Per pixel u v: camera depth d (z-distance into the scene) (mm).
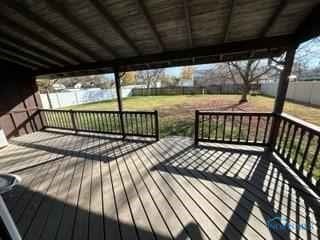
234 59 4250
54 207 2326
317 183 2283
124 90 19594
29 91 6340
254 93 15141
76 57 4750
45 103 12734
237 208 2127
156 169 3164
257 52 3891
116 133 5285
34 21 3000
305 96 9680
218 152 3701
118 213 2148
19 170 3430
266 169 2959
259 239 1713
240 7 2533
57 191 2682
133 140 4789
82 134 5703
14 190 2744
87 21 3014
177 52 4066
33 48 4219
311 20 2516
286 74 3240
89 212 2199
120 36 3480
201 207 2172
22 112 6145
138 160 3576
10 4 2566
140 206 2250
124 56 4594
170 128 6242
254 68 10359
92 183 2846
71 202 2410
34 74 6312
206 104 10875
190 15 2789
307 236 1726
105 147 4414
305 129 2523
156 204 2268
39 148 4629
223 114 3834
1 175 945
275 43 3207
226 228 1850
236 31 3141
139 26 3150
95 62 5090
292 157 3451
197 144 4195
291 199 2238
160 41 3643
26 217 2164
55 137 5574
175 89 18344
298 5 2365
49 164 3637
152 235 1813
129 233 1854
